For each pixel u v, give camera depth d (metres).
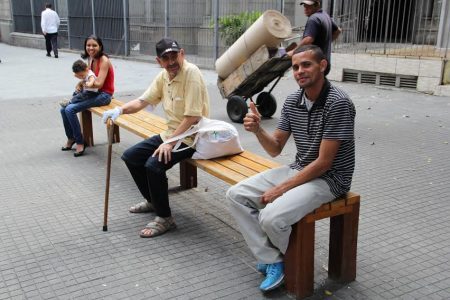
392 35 12.05
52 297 2.99
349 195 3.04
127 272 3.28
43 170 5.33
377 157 5.71
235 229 3.91
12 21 23.88
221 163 3.78
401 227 3.91
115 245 3.64
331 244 3.14
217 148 3.83
